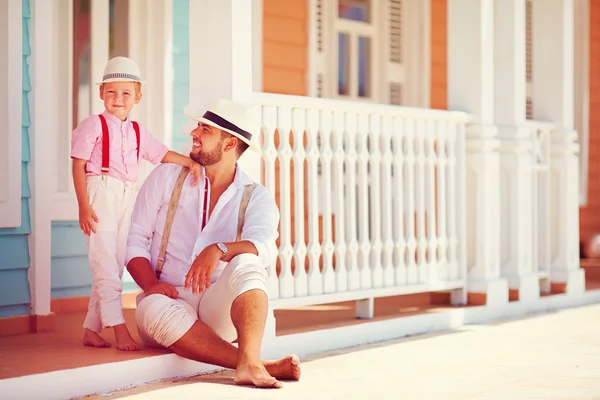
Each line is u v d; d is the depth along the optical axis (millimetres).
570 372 6727
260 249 6543
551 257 11156
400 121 9047
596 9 16422
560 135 11148
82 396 5965
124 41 9906
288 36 11391
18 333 7812
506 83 10266
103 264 6762
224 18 7348
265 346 7410
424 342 8305
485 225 9781
